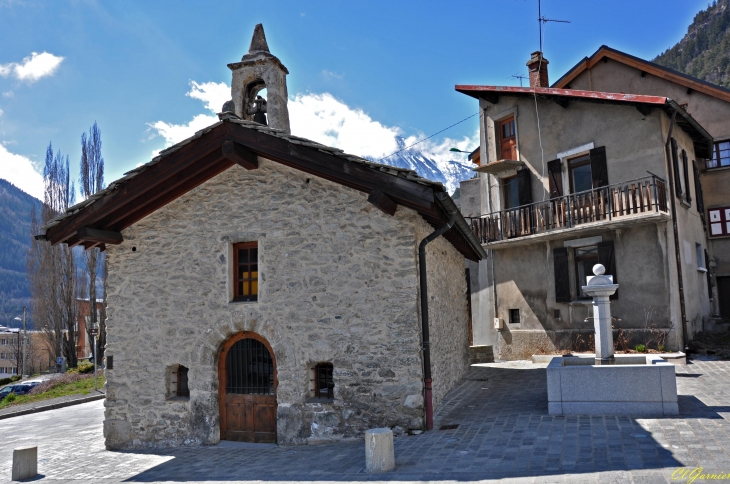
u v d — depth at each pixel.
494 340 18.11
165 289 9.86
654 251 14.23
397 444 7.66
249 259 9.62
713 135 18.28
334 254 8.91
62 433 12.30
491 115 18.77
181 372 9.98
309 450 8.26
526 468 5.95
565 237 15.98
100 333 32.62
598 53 19.58
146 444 9.70
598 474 5.51
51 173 34.25
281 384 8.92
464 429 8.00
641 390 7.80
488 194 18.84
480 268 19.03
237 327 9.31
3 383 31.89
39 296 32.31
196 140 9.05
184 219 9.89
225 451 8.87
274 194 9.37
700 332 15.40
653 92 18.91
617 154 15.28
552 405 8.20
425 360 8.49
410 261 8.49
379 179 8.05
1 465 9.39
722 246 18.25
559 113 16.72
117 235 10.13
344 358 8.66
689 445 6.22
